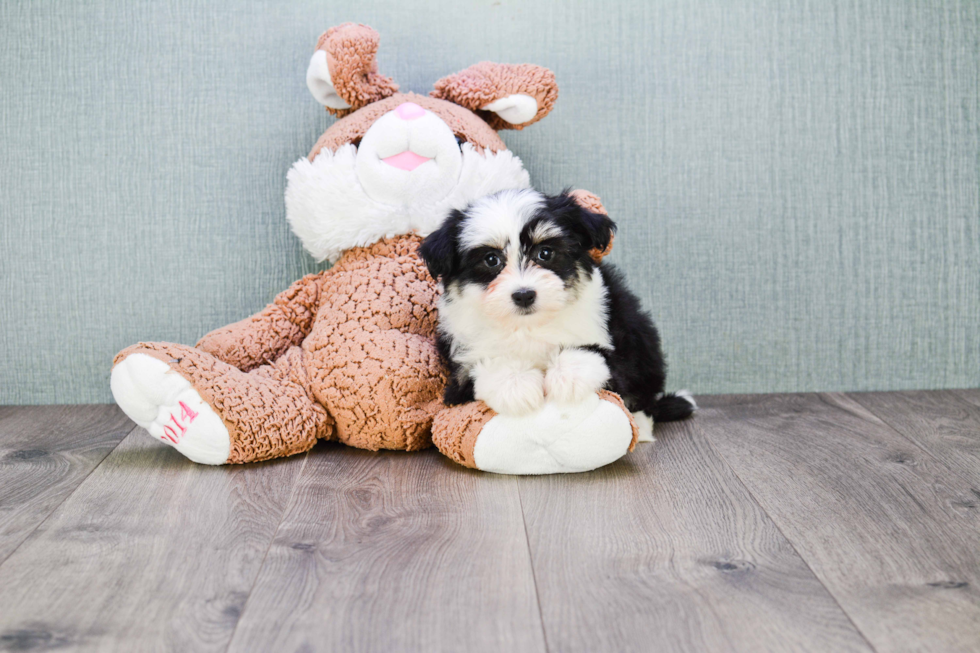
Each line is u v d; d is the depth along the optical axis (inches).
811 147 87.1
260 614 41.0
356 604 41.9
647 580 44.4
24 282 86.3
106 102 84.4
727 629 39.3
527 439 60.4
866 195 88.0
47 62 83.8
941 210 88.7
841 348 89.7
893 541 49.4
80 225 85.7
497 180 73.7
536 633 39.2
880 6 85.9
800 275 88.5
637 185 86.7
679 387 89.2
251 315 84.7
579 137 86.0
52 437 74.0
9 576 45.2
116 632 39.4
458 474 62.7
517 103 75.6
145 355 62.8
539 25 84.6
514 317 58.6
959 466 63.7
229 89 84.7
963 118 87.7
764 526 51.9
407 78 84.9
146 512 54.9
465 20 84.4
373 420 67.5
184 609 41.5
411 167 71.7
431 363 69.0
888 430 74.2
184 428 63.0
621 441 61.4
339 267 76.1
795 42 86.0
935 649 37.5
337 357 69.2
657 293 88.0
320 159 73.9
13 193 85.4
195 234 86.0
